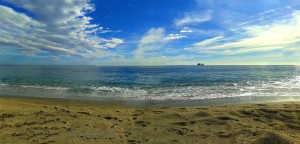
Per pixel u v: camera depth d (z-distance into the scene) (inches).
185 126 258.7
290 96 552.7
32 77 1173.7
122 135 227.6
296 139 204.4
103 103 453.4
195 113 314.0
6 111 308.5
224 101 480.7
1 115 284.7
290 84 842.8
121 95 567.5
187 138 219.3
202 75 1457.9
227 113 316.8
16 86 750.5
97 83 890.1
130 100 492.7
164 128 252.1
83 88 709.3
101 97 536.7
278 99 507.5
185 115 305.7
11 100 457.7
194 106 420.5
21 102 427.2
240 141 205.2
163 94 584.1
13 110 318.0
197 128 250.4
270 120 285.0
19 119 271.6
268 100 493.0
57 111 328.2
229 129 243.8
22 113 301.4
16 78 1088.2
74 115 303.9
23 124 252.5
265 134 212.1
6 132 223.3
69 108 363.6
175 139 216.7
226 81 980.6
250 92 621.3
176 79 1104.8
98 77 1252.5
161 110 356.2
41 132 227.5
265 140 201.3
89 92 623.2
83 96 550.6
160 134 231.8
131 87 750.5
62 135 220.7
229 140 209.9
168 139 216.8
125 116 310.3
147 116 309.6
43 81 944.3
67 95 565.9
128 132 237.9
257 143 197.9
